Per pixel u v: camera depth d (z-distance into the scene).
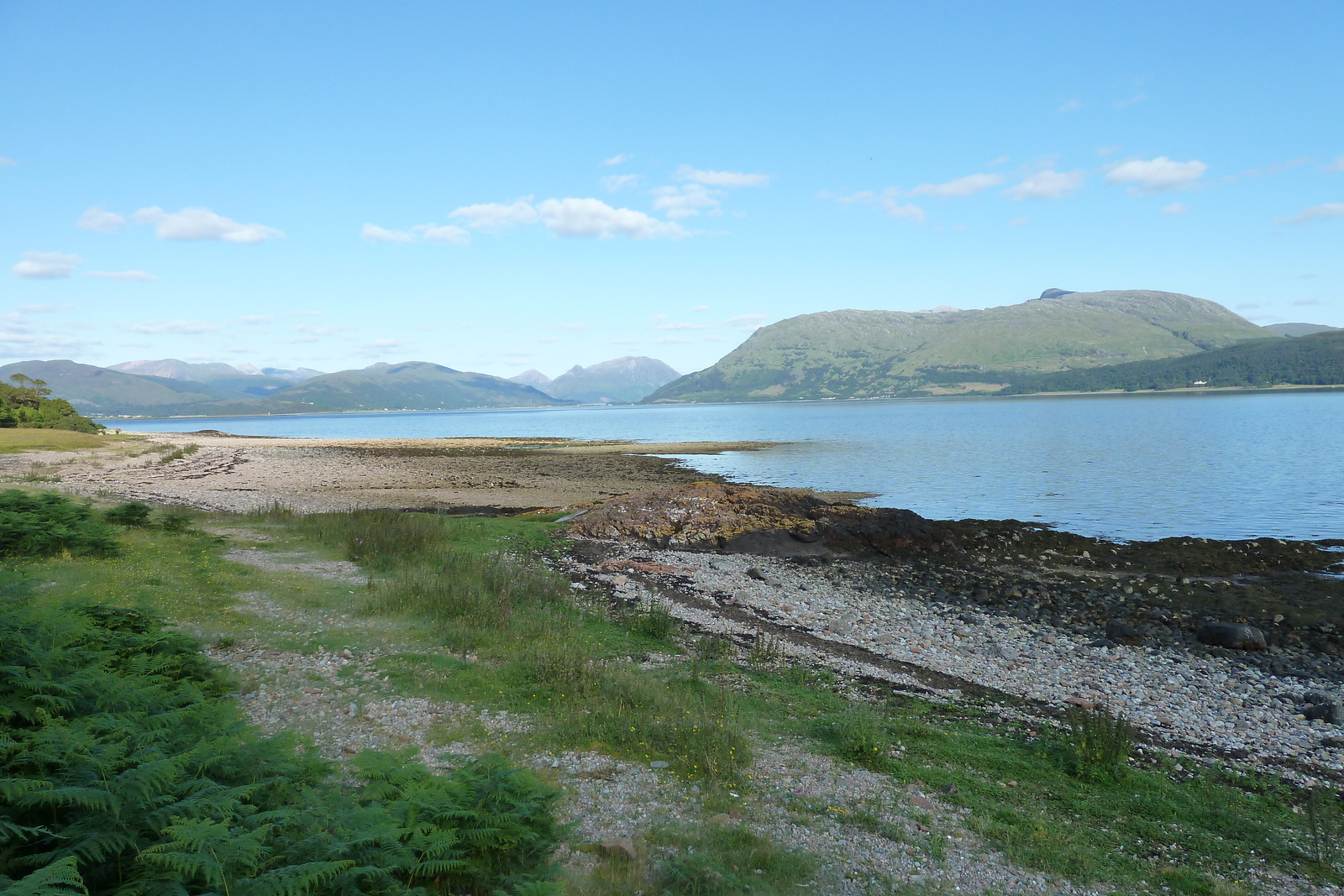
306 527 25.59
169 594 14.97
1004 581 26.28
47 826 5.21
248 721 9.06
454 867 6.01
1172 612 22.06
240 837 4.96
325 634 13.93
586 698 11.64
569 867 6.88
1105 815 9.15
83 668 7.79
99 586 14.26
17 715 6.50
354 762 7.43
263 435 170.75
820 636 18.33
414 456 81.31
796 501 35.97
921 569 28.56
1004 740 11.60
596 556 27.00
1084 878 7.61
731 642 16.95
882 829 8.31
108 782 5.36
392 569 19.97
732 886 6.77
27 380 104.25
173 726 7.09
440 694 11.40
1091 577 26.77
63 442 76.62
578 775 9.09
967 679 15.47
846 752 10.55
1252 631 19.20
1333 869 8.08
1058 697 14.51
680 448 91.75
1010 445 86.19
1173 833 8.76
